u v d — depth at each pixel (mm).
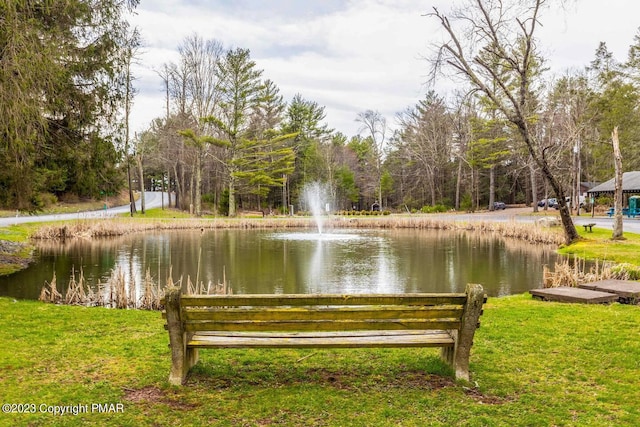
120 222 27938
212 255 17828
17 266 14406
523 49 18359
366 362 4516
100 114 12492
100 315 6961
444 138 55969
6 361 4492
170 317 3750
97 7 11719
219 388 3832
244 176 42094
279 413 3371
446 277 13141
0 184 12031
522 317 6543
